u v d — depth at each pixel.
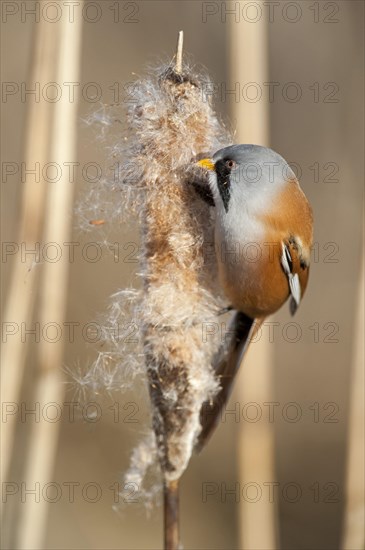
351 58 15.25
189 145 7.51
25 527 8.91
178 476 7.17
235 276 8.24
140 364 7.65
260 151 8.18
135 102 7.43
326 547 15.29
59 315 8.84
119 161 7.50
